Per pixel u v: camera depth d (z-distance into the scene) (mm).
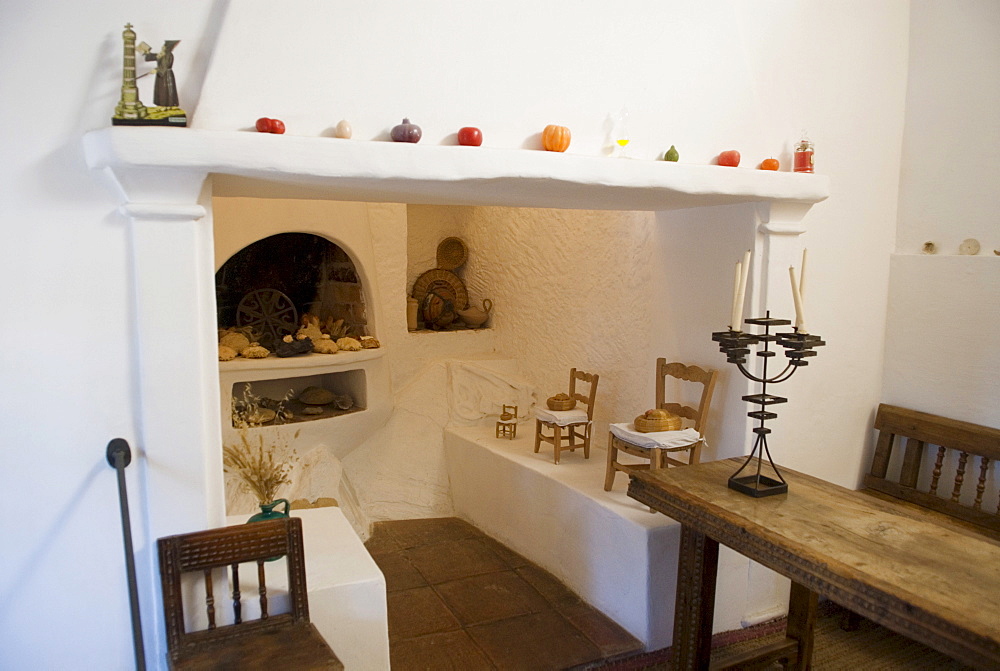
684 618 2004
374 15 1666
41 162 1428
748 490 1926
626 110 2035
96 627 1565
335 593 1823
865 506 1845
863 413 2803
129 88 1402
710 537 1873
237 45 1533
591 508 2615
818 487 1999
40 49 1411
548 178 1829
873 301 2752
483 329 4270
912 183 2721
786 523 1724
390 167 1639
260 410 3162
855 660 2305
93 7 1441
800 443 2619
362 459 3602
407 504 3654
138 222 1480
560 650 2346
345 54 1643
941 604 1309
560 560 2852
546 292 3754
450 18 1758
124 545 1481
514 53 1854
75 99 1443
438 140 1767
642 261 3010
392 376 3791
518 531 3150
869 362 2785
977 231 2518
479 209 4375
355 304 3592
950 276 2566
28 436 1470
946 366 2600
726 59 2211
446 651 2348
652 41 2070
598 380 3258
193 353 1553
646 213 2963
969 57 2500
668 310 2838
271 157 1517
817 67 2492
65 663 1551
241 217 2996
